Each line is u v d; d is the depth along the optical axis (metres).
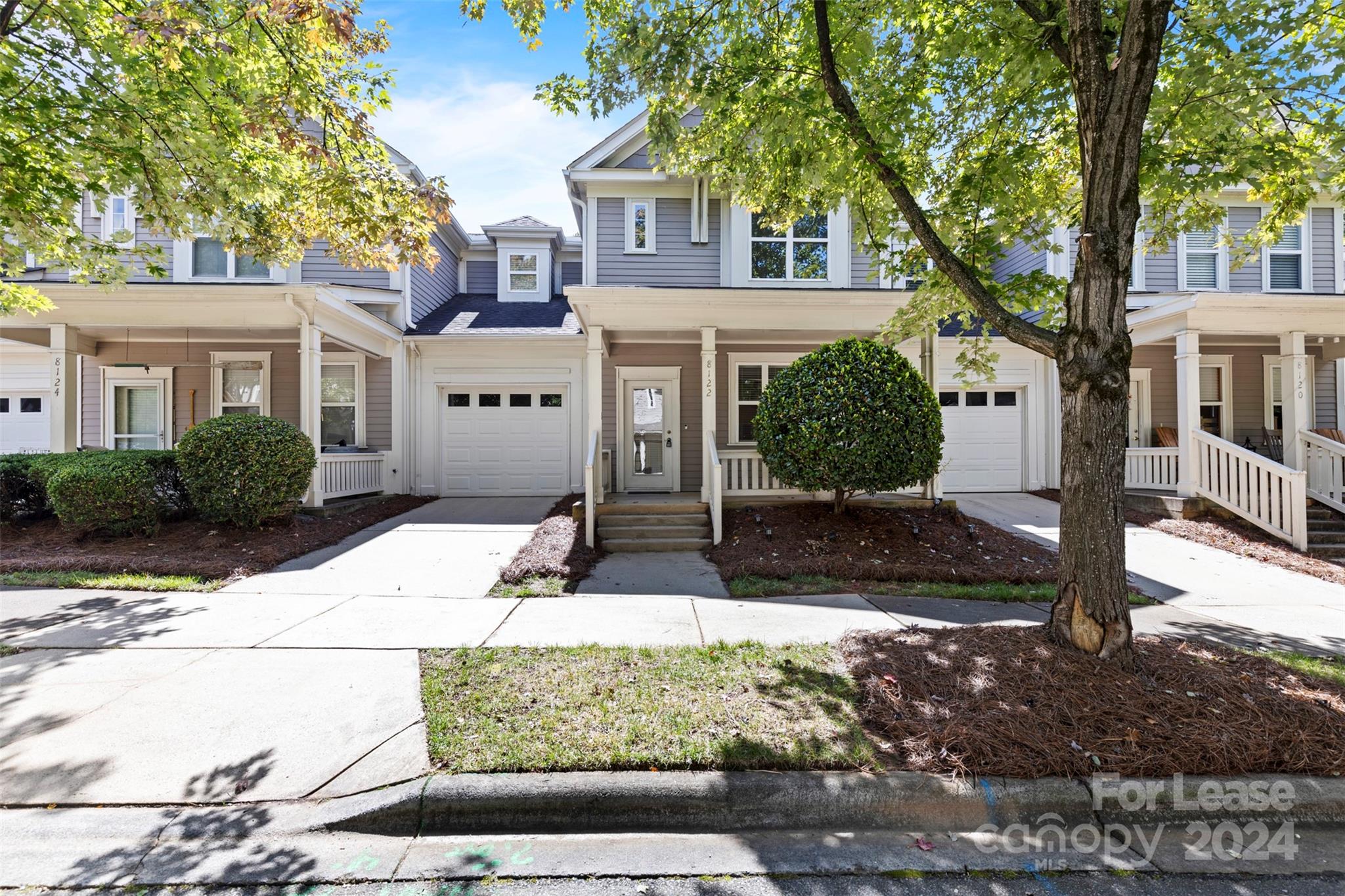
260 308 9.51
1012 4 4.73
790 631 4.74
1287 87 4.62
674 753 2.84
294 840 2.49
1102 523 3.62
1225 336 11.19
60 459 8.52
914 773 2.75
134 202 6.23
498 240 14.74
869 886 2.29
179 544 7.63
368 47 6.17
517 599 5.79
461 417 12.44
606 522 8.63
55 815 2.58
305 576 6.67
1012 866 2.41
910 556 7.08
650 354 11.59
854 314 9.08
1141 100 3.43
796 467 7.61
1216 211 5.53
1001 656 3.66
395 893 2.23
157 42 5.42
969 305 5.84
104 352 11.82
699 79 5.24
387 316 12.29
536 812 2.63
